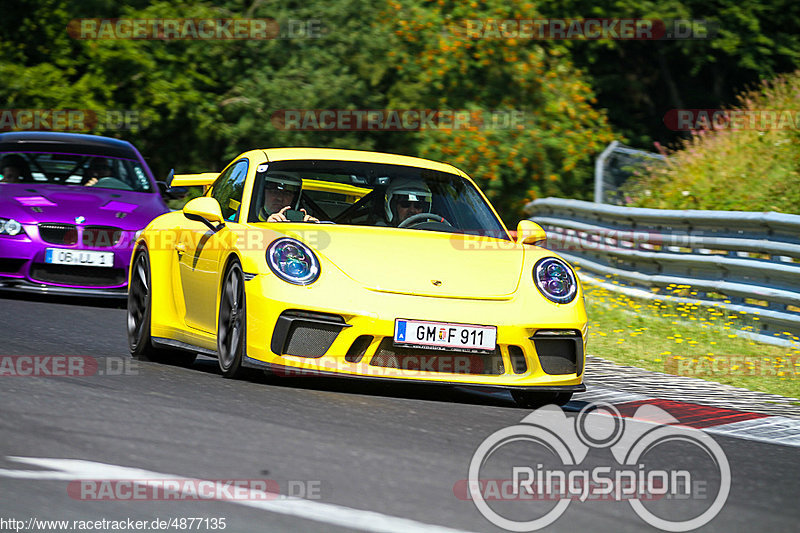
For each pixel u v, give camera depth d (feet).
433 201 81.00
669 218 125.08
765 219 109.60
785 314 105.09
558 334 70.28
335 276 68.85
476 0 240.12
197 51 237.45
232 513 40.55
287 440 52.95
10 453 47.29
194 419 56.44
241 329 69.97
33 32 232.12
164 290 83.97
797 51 299.99
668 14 279.69
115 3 233.35
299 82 234.38
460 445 54.85
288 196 78.07
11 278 114.42
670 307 121.19
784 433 67.05
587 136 240.94
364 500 43.16
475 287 70.18
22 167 127.44
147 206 123.54
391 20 239.50
